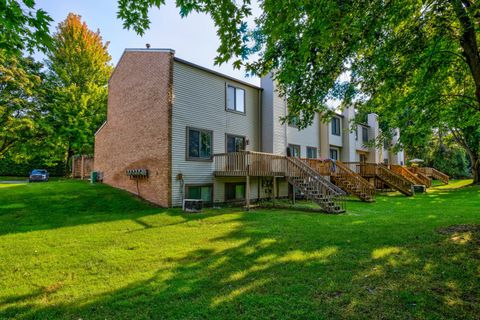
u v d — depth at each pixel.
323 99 7.46
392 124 10.16
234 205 13.76
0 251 5.93
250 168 12.45
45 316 3.38
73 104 23.73
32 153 21.77
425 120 9.47
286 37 5.30
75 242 6.63
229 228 8.06
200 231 7.71
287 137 17.30
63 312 3.47
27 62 21.16
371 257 5.22
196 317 3.27
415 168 28.39
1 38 4.59
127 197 12.70
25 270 4.89
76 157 22.30
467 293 3.72
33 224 8.56
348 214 10.62
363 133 25.66
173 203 11.94
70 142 23.25
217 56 4.25
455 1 5.33
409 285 3.99
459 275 4.27
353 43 5.45
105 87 27.64
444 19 6.00
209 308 3.46
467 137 20.95
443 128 11.47
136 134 13.68
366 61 6.99
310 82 6.86
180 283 4.23
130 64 14.46
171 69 12.20
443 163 37.72
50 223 8.73
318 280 4.23
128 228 8.11
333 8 4.11
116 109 15.40
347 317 3.20
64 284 4.30
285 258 5.29
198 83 13.31
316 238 6.75
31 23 4.23
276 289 3.94
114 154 15.32
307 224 8.55
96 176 16.38
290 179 13.68
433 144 33.41
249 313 3.33
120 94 15.12
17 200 11.16
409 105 8.86
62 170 28.52
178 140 12.28
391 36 6.54
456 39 6.56
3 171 26.83
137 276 4.56
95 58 27.97
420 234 6.77
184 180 12.39
